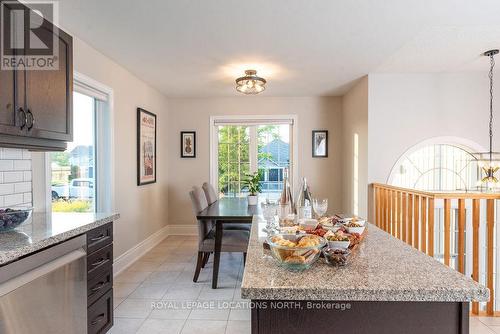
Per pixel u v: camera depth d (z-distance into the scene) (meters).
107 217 1.94
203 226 2.97
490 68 3.38
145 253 3.85
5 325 1.17
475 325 2.21
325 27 2.35
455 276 0.95
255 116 4.73
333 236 1.20
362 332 0.91
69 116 1.99
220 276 3.09
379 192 3.44
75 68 2.50
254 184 3.58
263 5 2.02
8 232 1.52
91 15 2.14
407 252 1.21
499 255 3.42
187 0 1.95
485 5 2.01
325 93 4.52
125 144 3.36
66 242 1.55
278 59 3.06
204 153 4.80
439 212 3.66
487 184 3.14
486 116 3.54
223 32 2.43
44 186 2.20
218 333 2.07
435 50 2.84
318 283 0.90
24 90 1.60
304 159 4.71
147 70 3.40
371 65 3.28
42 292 1.35
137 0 1.94
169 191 4.82
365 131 3.67
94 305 1.80
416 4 2.00
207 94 4.57
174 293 2.69
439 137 3.55
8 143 1.54
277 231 1.37
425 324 0.90
